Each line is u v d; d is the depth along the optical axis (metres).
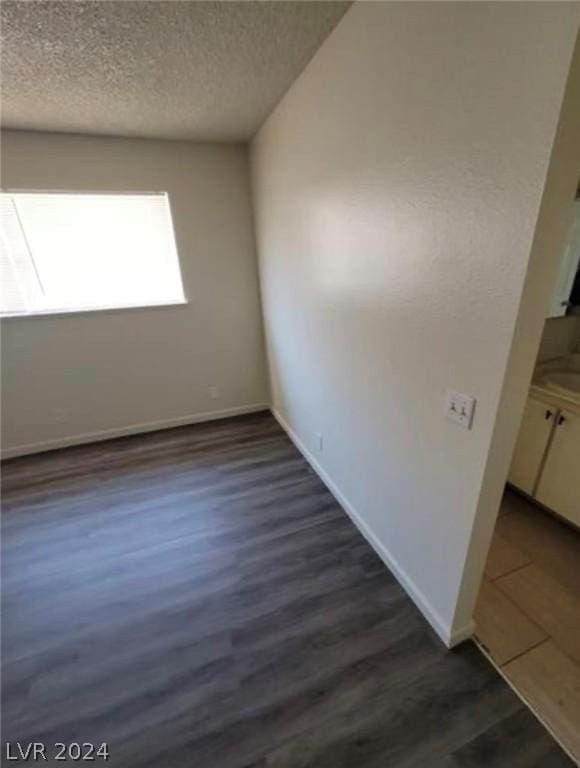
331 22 1.43
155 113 2.20
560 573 1.73
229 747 1.19
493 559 1.81
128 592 1.76
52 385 2.97
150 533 2.13
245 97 2.05
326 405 2.28
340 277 1.80
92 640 1.54
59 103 2.00
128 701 1.33
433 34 1.02
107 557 1.97
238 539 2.06
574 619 1.53
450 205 1.07
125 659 1.46
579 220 1.78
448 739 1.18
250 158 2.86
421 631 1.51
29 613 1.67
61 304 2.85
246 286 3.31
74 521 2.25
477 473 1.15
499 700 1.27
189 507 2.34
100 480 2.66
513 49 0.81
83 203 2.68
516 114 0.84
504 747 1.15
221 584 1.78
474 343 1.07
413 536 1.57
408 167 1.21
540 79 0.77
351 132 1.49
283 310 2.79
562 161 0.80
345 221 1.66
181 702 1.31
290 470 2.69
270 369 3.49
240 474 2.67
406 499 1.57
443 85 1.01
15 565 1.94
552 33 0.73
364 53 1.32
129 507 2.36
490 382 1.04
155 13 1.33
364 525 2.01
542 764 1.11
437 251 1.15
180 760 1.17
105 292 2.94
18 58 1.56
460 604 1.38
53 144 2.47
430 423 1.33
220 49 1.58
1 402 2.86
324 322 2.08
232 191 3.00
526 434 2.04
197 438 3.23
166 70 1.72
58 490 2.56
